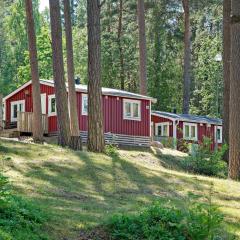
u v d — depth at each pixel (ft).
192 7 155.84
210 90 185.37
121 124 104.83
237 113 62.85
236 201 48.47
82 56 181.37
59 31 78.84
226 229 35.29
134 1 164.86
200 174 73.82
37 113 87.15
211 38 192.85
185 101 143.13
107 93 102.47
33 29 87.66
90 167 55.47
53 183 46.85
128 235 30.07
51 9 79.10
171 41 175.73
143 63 115.14
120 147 96.73
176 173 60.39
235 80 63.05
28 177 47.44
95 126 69.05
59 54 78.38
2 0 223.92
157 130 134.72
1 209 29.63
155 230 30.19
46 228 30.27
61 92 77.25
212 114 181.88
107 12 171.01
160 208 32.27
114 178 52.80
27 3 87.30
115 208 38.55
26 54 178.19
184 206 41.73
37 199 38.70
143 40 115.44
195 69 196.65
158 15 166.40
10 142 63.67
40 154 58.59
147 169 59.47
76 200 41.01
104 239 30.04
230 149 63.16
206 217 30.09
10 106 116.88
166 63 175.83
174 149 106.93
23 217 30.04
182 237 29.71
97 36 70.33
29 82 109.50
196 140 132.36
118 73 173.68
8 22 202.18
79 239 29.58
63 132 76.28
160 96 174.91
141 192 48.29
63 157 58.59
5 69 198.80
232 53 63.46
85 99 100.17
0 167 49.73
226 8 79.36
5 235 25.95
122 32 173.37
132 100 107.34
